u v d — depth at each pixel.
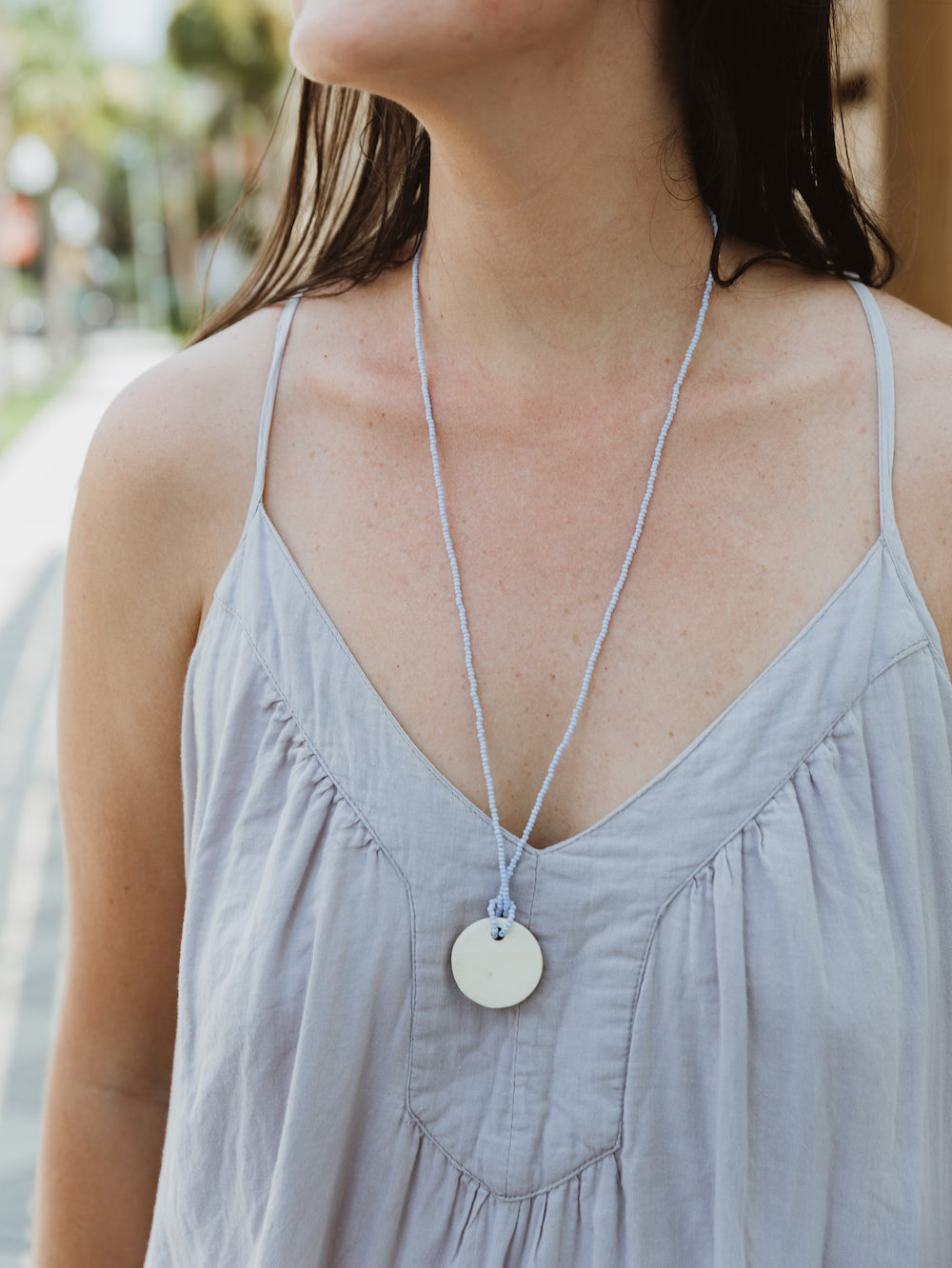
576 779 0.98
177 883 1.18
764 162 1.10
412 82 0.90
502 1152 0.95
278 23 25.77
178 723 1.12
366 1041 0.96
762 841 0.93
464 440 1.05
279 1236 0.95
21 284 34.78
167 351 30.33
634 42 0.97
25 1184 3.21
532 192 0.97
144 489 1.08
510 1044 0.95
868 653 0.95
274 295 1.23
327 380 1.09
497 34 0.87
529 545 1.03
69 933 1.21
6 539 10.05
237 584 1.05
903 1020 0.94
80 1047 1.20
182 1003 1.05
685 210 1.03
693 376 1.04
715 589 0.99
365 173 1.21
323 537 1.05
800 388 1.02
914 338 1.04
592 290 1.02
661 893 0.93
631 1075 0.93
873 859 0.94
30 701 6.58
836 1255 0.94
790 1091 0.92
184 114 32.50
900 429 0.99
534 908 0.95
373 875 0.96
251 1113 0.98
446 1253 0.96
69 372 25.80
